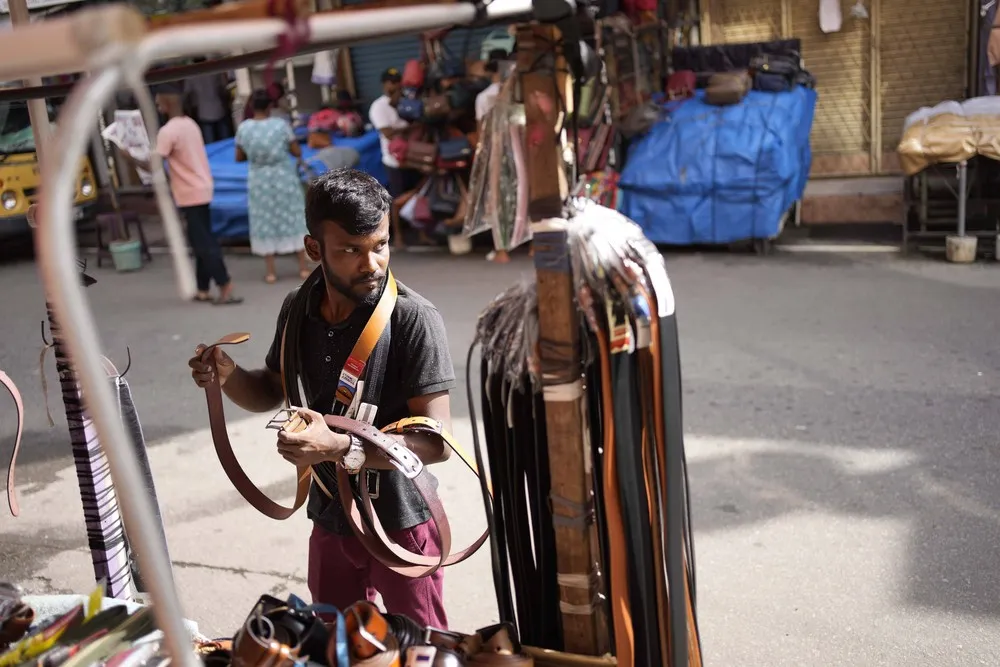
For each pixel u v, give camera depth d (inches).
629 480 52.5
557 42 48.8
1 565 142.7
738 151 295.7
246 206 364.8
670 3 369.4
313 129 381.4
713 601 120.7
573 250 51.1
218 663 53.6
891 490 144.8
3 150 346.3
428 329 71.6
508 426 58.9
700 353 215.2
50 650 53.4
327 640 52.6
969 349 204.4
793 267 289.0
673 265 301.9
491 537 61.8
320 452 61.2
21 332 278.2
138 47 26.0
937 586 119.6
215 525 150.2
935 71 356.2
